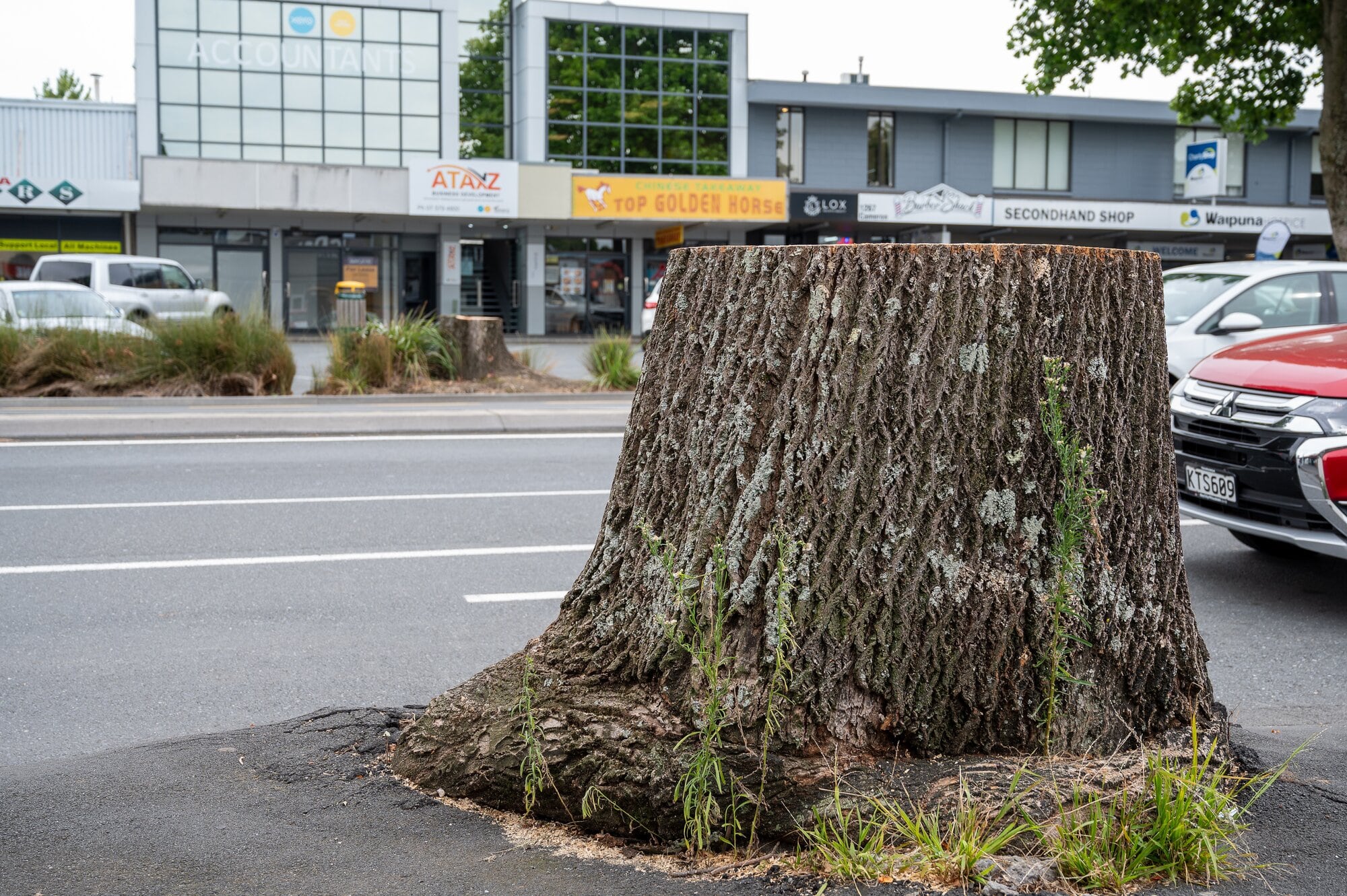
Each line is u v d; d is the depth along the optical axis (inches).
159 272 922.7
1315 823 102.6
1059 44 826.2
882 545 100.3
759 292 104.0
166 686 175.5
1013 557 102.7
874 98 1471.5
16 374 573.3
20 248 1248.2
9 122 1254.3
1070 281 104.5
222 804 105.9
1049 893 88.0
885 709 100.3
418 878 91.6
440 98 1397.6
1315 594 237.9
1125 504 107.1
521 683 109.8
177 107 1316.4
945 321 101.7
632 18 1435.8
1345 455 208.7
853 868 89.4
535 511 319.0
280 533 287.4
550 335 1413.6
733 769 96.6
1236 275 419.2
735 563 101.0
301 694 172.1
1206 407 237.8
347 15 1360.7
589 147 1443.2
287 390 608.7
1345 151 702.5
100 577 243.4
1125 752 105.2
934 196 1392.7
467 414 516.1
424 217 1332.4
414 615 216.7
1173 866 91.7
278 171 1246.3
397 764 113.6
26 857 95.5
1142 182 1568.7
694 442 106.0
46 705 166.9
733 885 89.7
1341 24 693.9
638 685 104.0
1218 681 181.5
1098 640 105.0
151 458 406.6
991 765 100.0
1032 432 102.7
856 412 100.7
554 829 101.5
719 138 1471.5
